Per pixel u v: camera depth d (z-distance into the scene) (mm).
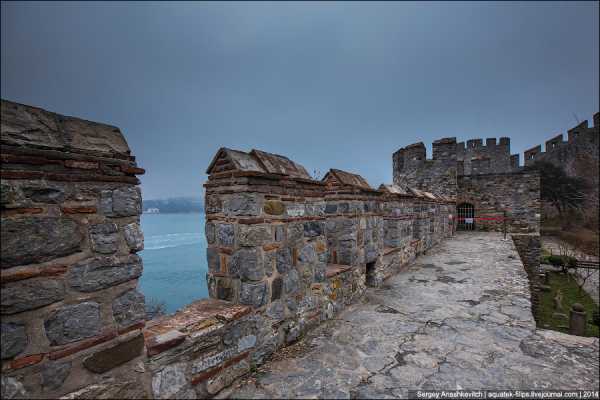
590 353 3131
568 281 15883
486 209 17328
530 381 2646
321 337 3531
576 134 29781
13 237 1483
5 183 1464
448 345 3324
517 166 31250
